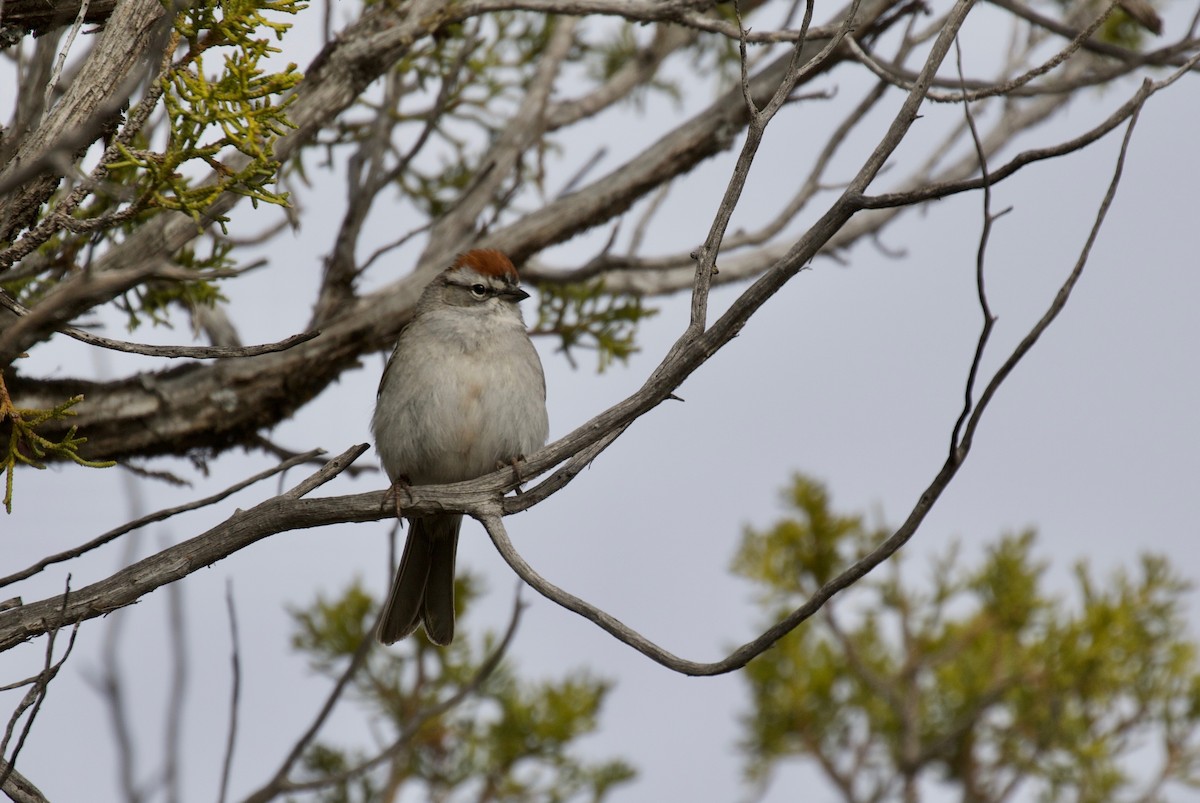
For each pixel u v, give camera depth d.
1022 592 13.93
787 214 11.84
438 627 10.30
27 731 5.95
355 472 10.70
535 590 6.75
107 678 5.90
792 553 14.71
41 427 9.71
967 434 6.03
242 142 6.55
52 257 9.32
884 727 14.23
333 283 10.91
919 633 14.20
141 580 6.84
